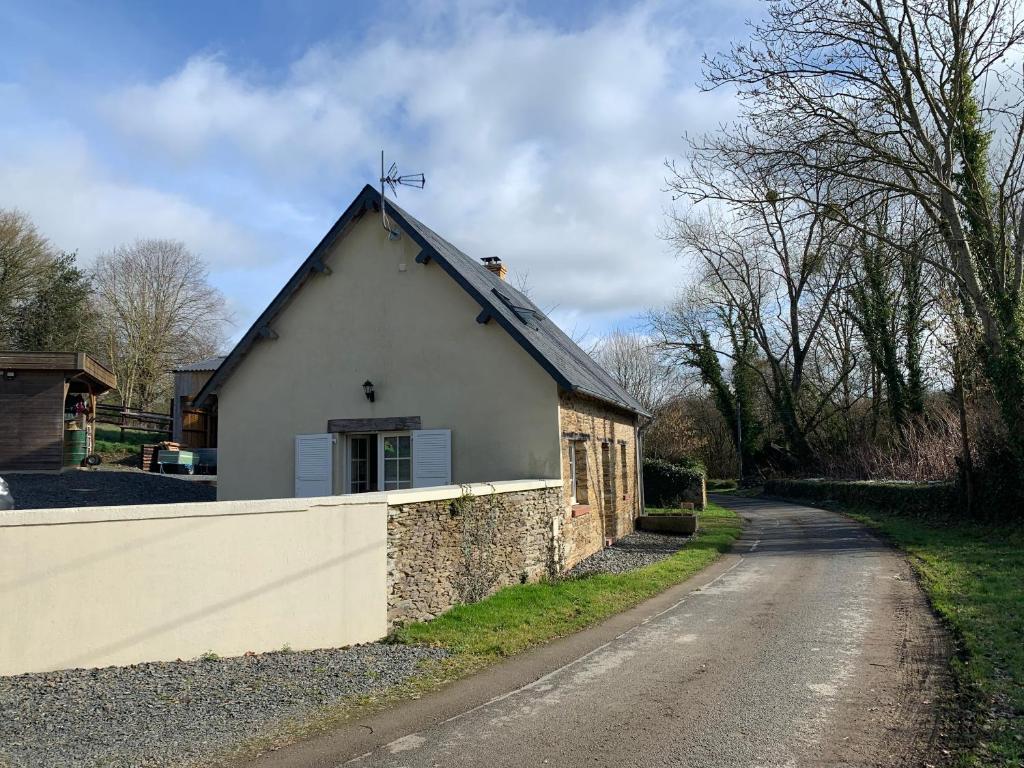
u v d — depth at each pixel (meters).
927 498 20.19
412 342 13.50
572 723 5.07
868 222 19.09
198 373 30.92
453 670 6.48
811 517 23.72
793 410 38.34
